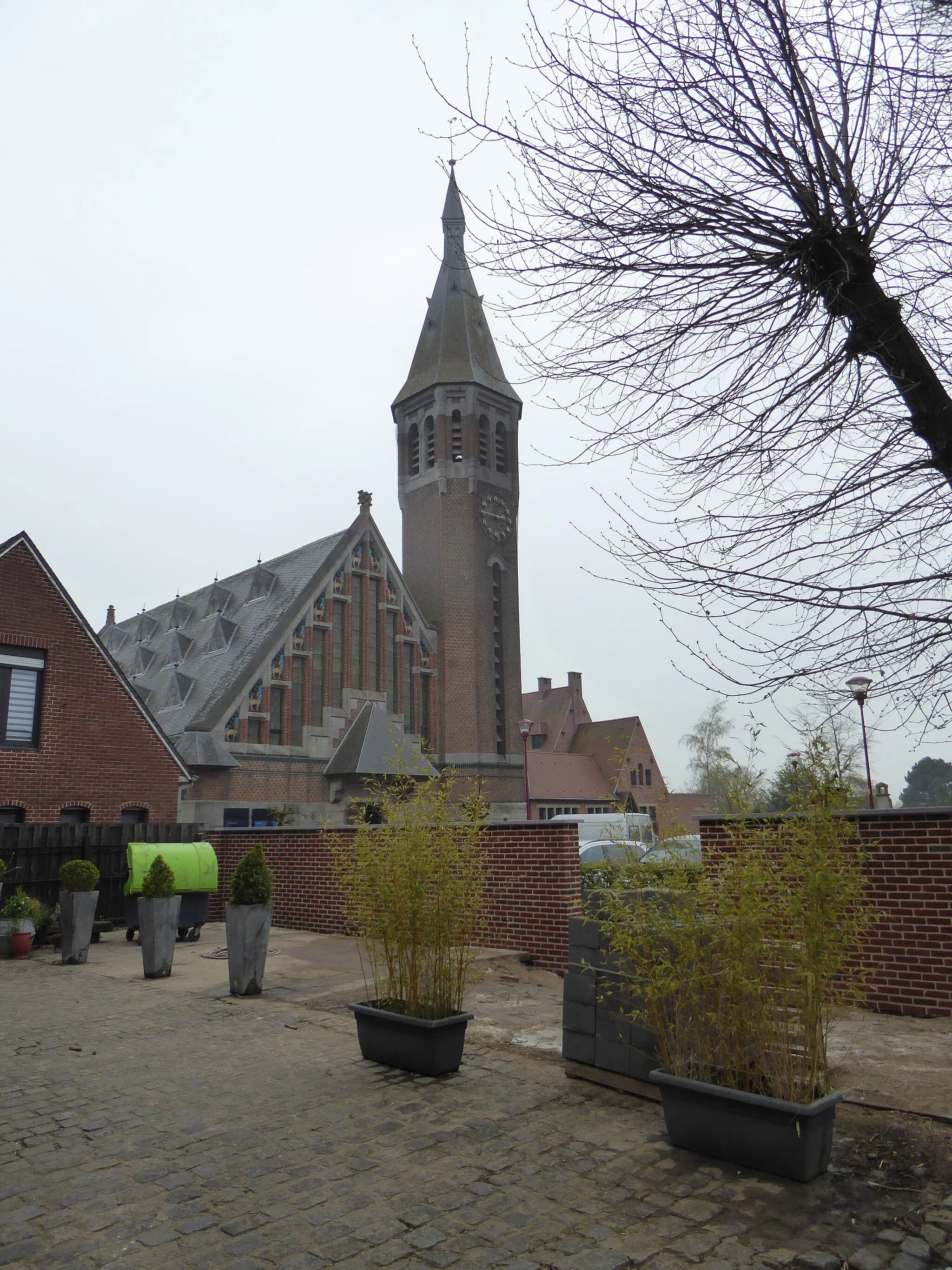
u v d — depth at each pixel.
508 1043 7.75
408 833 7.41
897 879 8.74
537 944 11.56
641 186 5.83
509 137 6.04
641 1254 4.03
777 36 5.22
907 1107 5.66
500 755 46.16
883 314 5.61
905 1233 4.17
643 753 66.12
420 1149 5.33
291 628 37.28
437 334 51.44
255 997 10.12
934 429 5.55
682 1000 5.44
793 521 6.05
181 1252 4.12
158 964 11.70
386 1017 7.11
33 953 14.55
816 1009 4.96
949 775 41.25
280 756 35.78
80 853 17.36
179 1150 5.41
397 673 42.44
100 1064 7.41
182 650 43.06
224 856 18.56
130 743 22.41
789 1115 4.77
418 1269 3.92
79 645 21.86
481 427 49.97
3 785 20.17
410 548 49.03
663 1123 5.73
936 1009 8.37
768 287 5.93
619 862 6.27
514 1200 4.61
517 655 48.38
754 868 5.16
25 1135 5.71
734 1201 4.55
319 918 15.66
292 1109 6.12
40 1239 4.27
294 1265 3.98
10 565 21.02
